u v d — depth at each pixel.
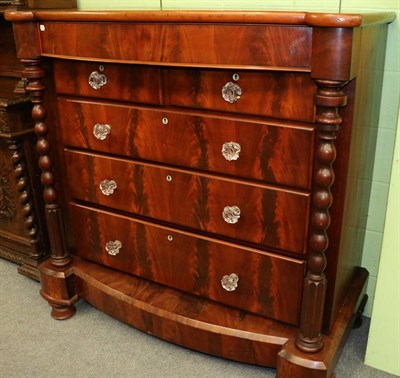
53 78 1.40
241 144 1.13
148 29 1.09
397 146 1.19
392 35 1.31
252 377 1.35
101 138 1.35
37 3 1.56
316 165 1.06
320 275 1.12
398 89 1.35
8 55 1.84
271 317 1.27
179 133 1.22
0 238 1.94
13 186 1.79
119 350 1.48
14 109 1.60
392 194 1.22
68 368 1.41
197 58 1.06
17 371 1.40
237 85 1.09
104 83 1.29
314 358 1.17
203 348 1.33
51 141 1.49
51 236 1.55
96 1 1.78
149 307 1.38
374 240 1.54
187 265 1.36
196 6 1.60
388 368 1.37
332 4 1.39
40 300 1.74
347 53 0.90
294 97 1.03
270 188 1.14
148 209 1.37
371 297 1.60
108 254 1.52
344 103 0.96
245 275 1.26
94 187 1.46
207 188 1.23
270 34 0.96
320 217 1.06
